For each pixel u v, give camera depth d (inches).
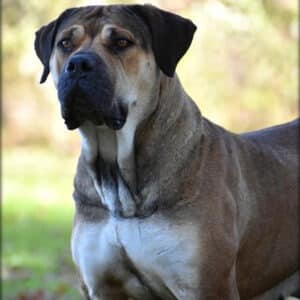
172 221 256.4
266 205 281.0
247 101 837.2
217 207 259.6
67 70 247.4
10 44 1069.8
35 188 1075.9
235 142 282.2
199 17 690.8
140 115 257.6
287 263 292.7
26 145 1574.8
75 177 271.9
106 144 259.3
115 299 274.4
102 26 255.3
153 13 261.0
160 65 258.4
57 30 268.5
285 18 711.1
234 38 710.5
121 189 258.4
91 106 246.8
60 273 553.9
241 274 278.7
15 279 532.1
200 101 788.6
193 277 256.1
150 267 259.9
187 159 260.7
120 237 259.9
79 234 267.9
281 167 292.4
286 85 751.7
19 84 1519.4
